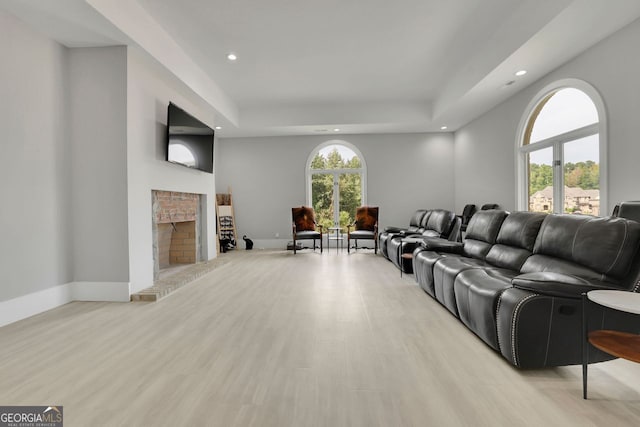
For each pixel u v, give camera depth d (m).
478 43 4.05
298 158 7.46
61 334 2.45
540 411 1.50
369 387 1.71
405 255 4.46
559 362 1.83
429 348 2.19
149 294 3.32
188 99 4.73
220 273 4.66
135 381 1.78
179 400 1.60
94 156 3.31
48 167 3.06
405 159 7.35
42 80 3.00
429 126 6.69
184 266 4.84
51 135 3.09
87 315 2.88
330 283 4.04
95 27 2.88
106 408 1.54
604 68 3.16
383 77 5.10
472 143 6.27
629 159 2.96
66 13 2.66
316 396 1.63
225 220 7.32
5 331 2.51
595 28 2.97
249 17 3.40
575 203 3.80
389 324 2.63
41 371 1.90
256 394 1.65
